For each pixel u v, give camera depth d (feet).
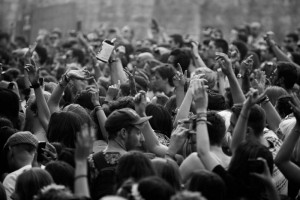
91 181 34.01
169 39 80.64
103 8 121.29
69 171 32.81
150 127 36.68
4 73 54.54
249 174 31.81
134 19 122.21
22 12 120.98
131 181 29.99
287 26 130.00
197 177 30.63
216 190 30.37
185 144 37.45
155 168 31.86
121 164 31.37
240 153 32.17
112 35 86.74
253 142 32.42
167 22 125.59
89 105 42.37
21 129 42.52
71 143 36.70
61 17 107.24
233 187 31.91
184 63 55.26
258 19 130.41
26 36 111.96
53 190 29.25
